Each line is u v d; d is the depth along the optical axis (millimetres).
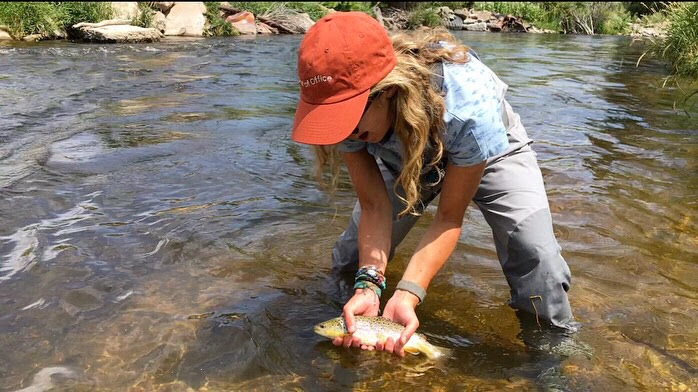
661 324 2512
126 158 4711
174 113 6551
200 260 3014
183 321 2432
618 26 26219
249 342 2299
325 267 3000
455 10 28156
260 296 2680
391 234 2590
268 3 21703
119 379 2045
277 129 5953
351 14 1814
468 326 2477
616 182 4453
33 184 3992
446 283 2863
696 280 2939
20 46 12172
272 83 9039
